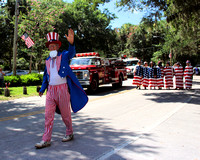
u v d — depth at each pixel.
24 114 6.73
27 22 20.22
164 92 12.25
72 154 3.46
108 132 4.71
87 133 4.65
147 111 6.97
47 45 4.09
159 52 39.72
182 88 13.77
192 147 3.78
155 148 3.72
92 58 13.12
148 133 4.57
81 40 34.97
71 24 32.41
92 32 33.62
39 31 20.41
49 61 4.05
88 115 6.48
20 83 16.00
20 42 26.17
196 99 9.45
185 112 6.68
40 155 3.44
